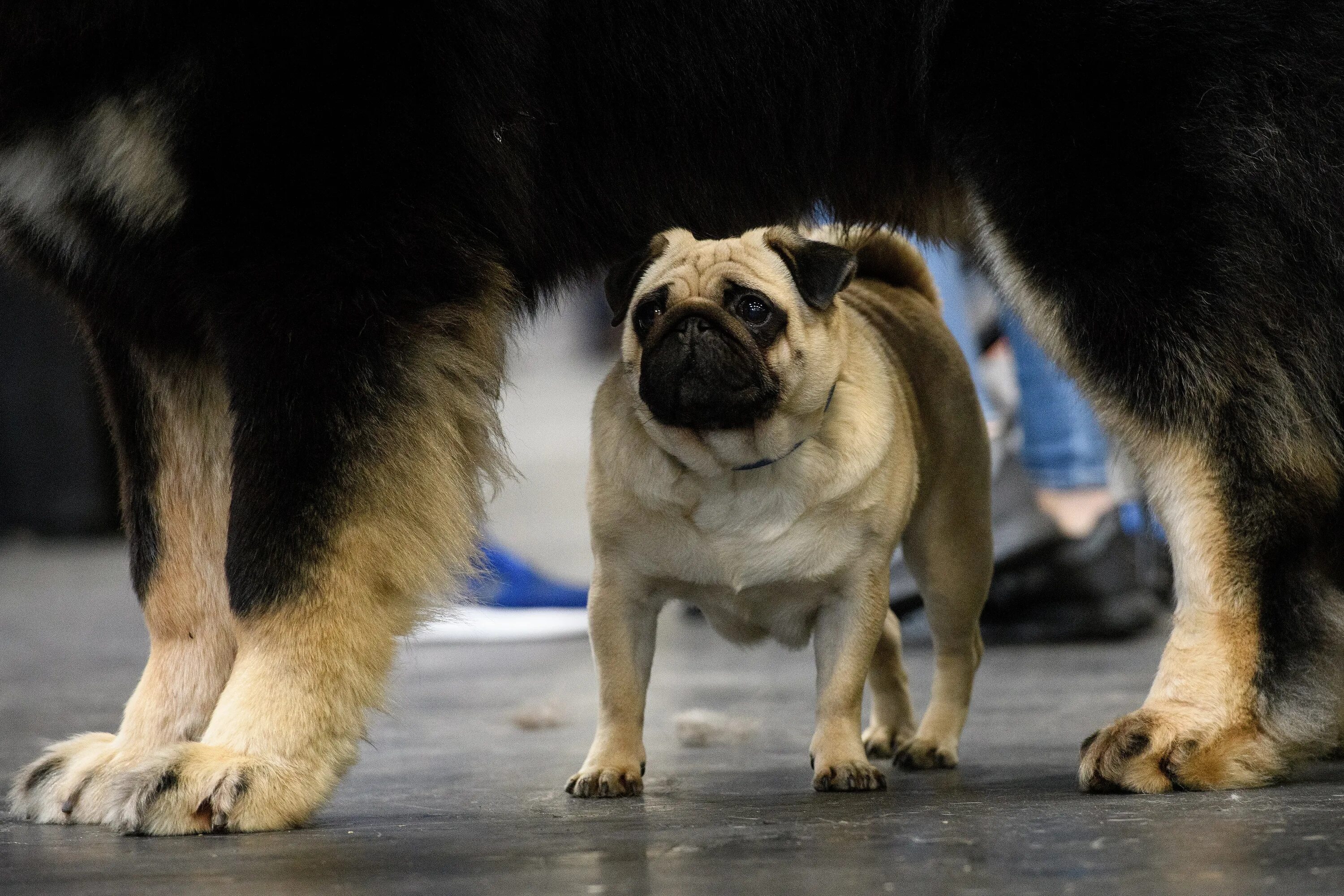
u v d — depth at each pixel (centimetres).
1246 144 493
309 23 458
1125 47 500
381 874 345
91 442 2400
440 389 472
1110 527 1065
